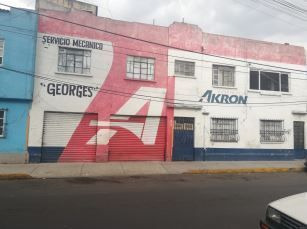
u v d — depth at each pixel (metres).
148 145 18.17
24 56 16.00
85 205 8.00
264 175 14.73
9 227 6.15
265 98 20.41
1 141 15.78
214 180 12.76
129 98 17.78
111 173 14.16
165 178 13.17
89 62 17.28
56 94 16.61
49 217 6.87
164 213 7.32
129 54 17.88
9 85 15.77
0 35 15.73
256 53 20.36
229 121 19.62
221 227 6.33
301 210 4.10
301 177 14.12
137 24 18.06
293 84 21.14
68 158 16.86
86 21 17.17
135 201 8.52
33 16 16.22
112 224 6.45
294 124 21.03
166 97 18.38
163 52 18.47
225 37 19.72
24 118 16.11
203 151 18.89
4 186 10.86
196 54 19.05
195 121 18.83
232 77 19.92
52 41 16.59
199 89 18.97
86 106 17.06
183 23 18.94
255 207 7.97
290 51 21.17
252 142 19.92
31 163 16.00
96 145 17.22
